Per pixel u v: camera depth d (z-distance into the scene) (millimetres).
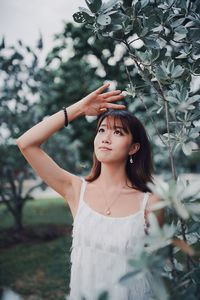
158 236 919
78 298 1459
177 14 1466
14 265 4254
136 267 897
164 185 925
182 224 1199
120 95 1619
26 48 4191
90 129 4398
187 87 1449
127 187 1600
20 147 1604
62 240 4695
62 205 8180
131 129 1598
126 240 1458
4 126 4816
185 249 913
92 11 1345
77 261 1506
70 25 3992
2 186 5449
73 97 4340
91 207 1562
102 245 1476
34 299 3424
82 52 4008
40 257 4441
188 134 1377
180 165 4473
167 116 1376
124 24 1416
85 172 5652
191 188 914
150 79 1503
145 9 1418
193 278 1156
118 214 1520
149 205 1531
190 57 1506
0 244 5035
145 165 1672
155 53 1391
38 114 4758
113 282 1428
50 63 4309
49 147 5305
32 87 4531
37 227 5824
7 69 4410
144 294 1395
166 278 1030
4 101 4691
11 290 3611
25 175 5570
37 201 8930
